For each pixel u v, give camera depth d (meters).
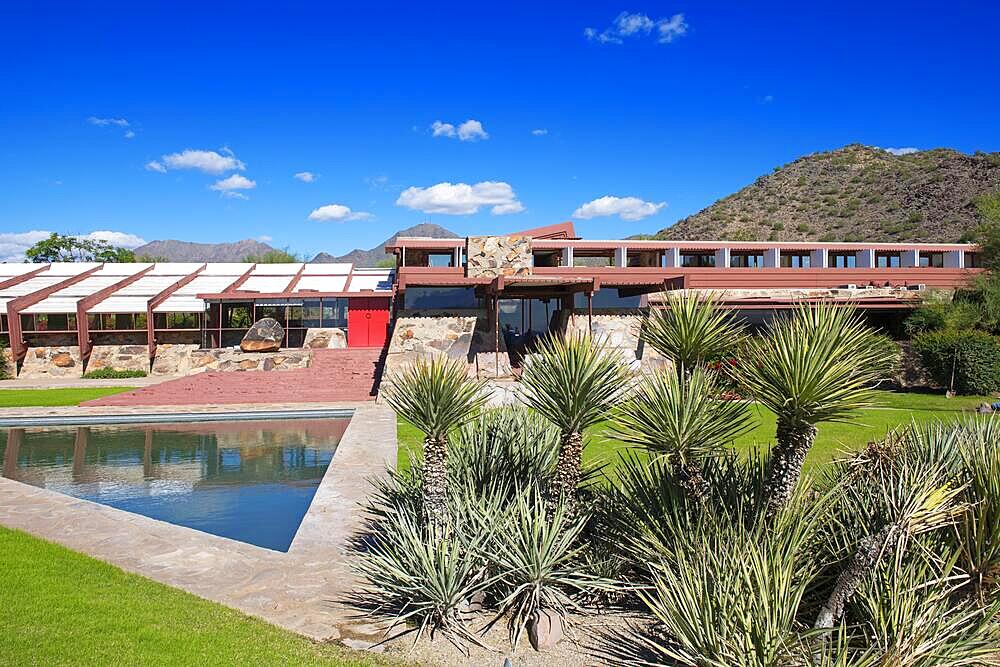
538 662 4.64
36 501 9.24
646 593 5.20
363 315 31.78
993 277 24.95
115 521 8.23
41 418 17.98
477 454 6.57
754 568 4.06
